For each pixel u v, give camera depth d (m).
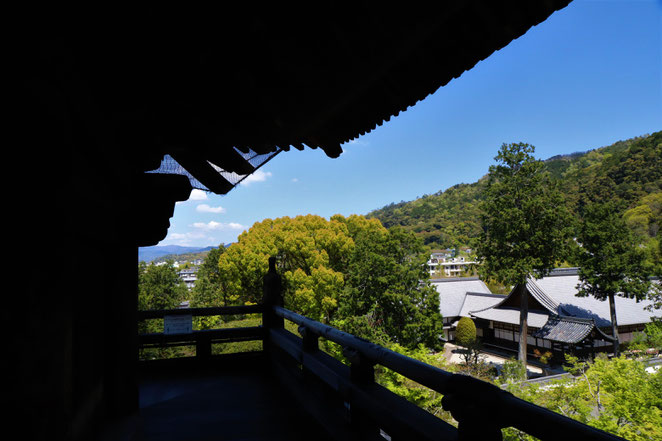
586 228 24.91
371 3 1.11
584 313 27.17
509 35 1.22
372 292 21.92
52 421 0.93
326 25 1.21
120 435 1.88
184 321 4.43
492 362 25.28
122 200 2.09
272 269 4.73
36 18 0.82
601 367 10.10
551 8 1.11
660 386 8.71
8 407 0.81
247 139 2.06
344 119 1.82
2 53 0.78
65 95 1.03
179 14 1.13
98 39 1.19
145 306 27.98
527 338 27.16
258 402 3.41
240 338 4.51
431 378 1.56
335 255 30.45
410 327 20.03
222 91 1.64
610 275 24.20
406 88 1.54
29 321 0.86
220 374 4.25
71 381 1.37
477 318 31.28
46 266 0.91
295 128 1.83
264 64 1.42
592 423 8.96
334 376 2.57
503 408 1.20
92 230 1.61
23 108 0.82
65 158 0.94
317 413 2.85
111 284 2.09
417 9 1.10
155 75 1.45
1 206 0.81
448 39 1.27
